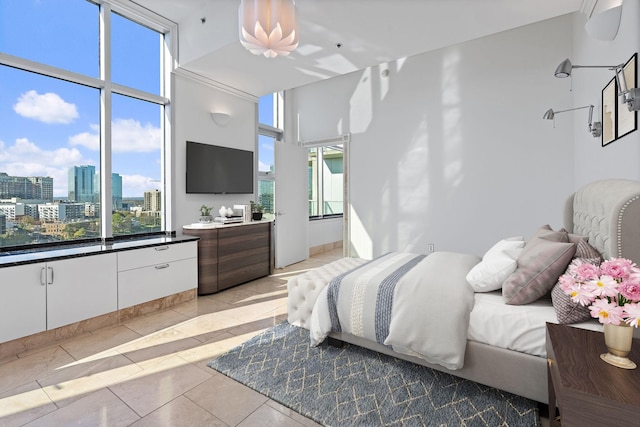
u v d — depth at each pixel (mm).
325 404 1724
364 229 5227
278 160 5191
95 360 2223
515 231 4055
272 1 2158
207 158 4223
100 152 3311
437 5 2586
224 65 3770
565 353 1178
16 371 2072
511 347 1642
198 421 1614
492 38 4148
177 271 3404
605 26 2178
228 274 3984
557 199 3811
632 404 894
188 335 2631
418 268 2268
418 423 1566
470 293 1869
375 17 2756
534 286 1717
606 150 2482
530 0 2512
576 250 1763
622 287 1083
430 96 4598
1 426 1576
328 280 2580
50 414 1664
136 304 3018
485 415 1610
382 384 1894
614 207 1465
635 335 1384
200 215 4211
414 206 4762
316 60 3607
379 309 2033
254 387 1889
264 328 2766
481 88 4230
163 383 1946
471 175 4316
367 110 5168
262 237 4574
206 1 3430
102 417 1642
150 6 3492
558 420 1421
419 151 4699
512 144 4047
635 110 1779
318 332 2285
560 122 3770
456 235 4445
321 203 6852
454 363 1688
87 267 2658
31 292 2342
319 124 5676
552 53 3805
